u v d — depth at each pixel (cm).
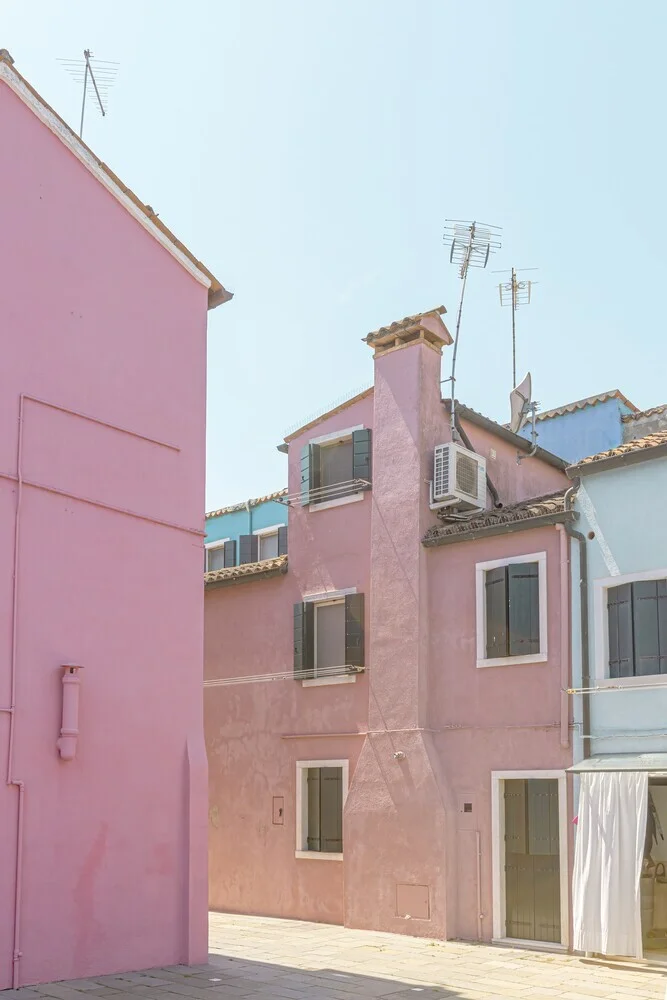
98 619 1193
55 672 1134
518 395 2008
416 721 1599
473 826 1518
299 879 1756
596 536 1459
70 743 1119
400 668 1642
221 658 2000
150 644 1249
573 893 1364
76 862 1118
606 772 1345
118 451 1254
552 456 2034
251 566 1977
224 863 1897
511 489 1927
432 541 1645
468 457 1688
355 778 1658
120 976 1124
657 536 1395
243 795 1894
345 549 1814
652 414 2170
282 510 2456
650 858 1431
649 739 1351
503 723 1516
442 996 1098
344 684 1759
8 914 1041
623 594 1423
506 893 1473
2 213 1155
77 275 1235
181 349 1367
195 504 1347
